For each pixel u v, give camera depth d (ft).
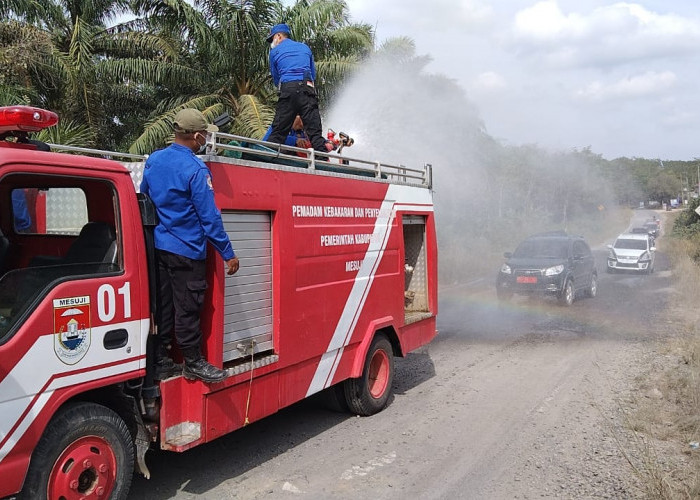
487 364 28.96
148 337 12.91
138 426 12.89
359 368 19.98
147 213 12.92
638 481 15.43
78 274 11.59
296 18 46.98
